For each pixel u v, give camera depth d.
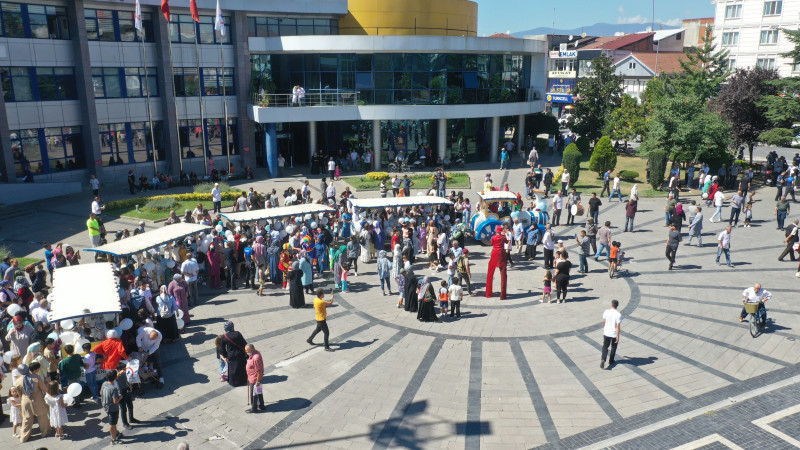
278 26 43.84
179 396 13.58
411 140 44.62
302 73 42.69
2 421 12.71
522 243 24.81
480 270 22.41
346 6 44.94
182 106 40.78
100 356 13.62
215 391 13.80
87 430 12.32
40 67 35.09
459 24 48.44
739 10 57.66
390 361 15.10
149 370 13.84
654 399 13.09
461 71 43.00
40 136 35.75
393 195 33.97
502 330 16.89
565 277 18.62
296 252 21.00
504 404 13.02
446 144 45.12
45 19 34.97
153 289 18.67
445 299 17.84
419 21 46.09
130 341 14.41
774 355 14.97
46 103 35.62
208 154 42.56
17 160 34.94
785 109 35.47
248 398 13.26
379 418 12.56
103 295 14.44
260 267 20.23
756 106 38.19
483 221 25.59
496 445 11.57
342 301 19.41
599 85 51.94
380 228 23.92
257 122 41.12
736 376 13.98
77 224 29.45
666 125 35.78
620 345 15.79
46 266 23.00
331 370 14.68
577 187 36.84
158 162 41.03
